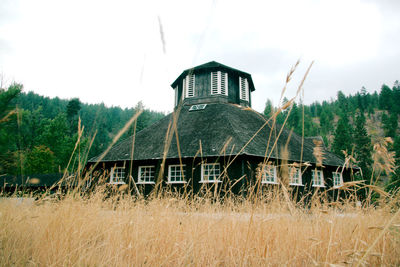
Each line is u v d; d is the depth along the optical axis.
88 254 1.79
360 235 1.68
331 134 86.12
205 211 2.48
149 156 14.71
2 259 1.68
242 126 16.53
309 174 13.44
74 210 2.10
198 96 21.34
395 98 119.88
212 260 1.95
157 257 1.83
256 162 12.93
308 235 1.94
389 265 1.64
